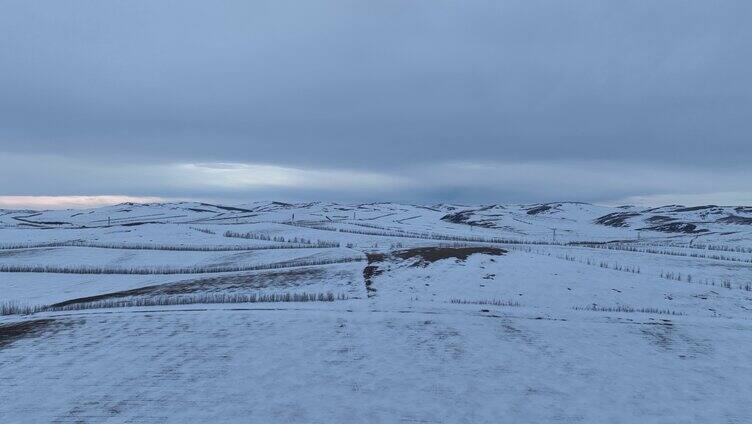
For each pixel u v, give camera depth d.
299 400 16.75
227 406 16.23
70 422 15.16
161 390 17.27
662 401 17.23
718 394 17.84
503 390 17.81
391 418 15.70
